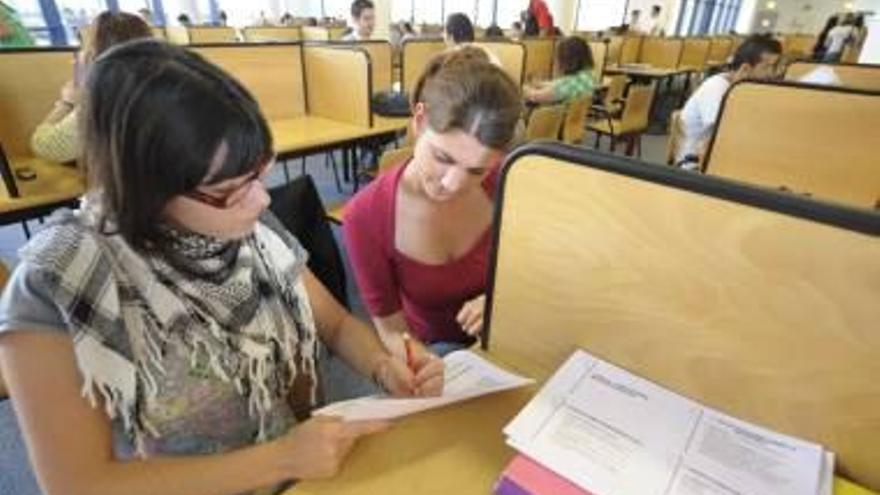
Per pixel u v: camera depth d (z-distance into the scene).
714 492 0.55
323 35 5.54
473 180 0.94
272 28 5.48
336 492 0.58
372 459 0.62
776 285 0.57
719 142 2.18
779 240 0.55
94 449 0.60
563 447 0.60
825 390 0.57
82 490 0.59
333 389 1.78
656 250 0.64
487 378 0.76
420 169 0.98
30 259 0.58
